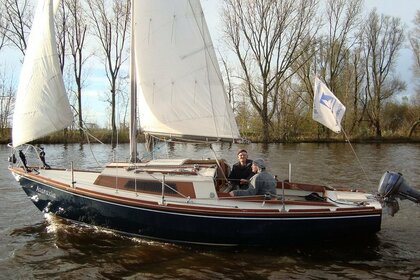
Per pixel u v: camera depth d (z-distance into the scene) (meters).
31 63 8.69
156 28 8.59
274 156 23.92
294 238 7.64
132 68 8.80
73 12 33.50
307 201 7.94
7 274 6.75
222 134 8.72
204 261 7.25
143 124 8.82
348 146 32.00
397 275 6.77
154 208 7.62
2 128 33.56
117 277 6.64
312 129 37.72
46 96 8.59
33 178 8.75
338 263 7.21
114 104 33.78
